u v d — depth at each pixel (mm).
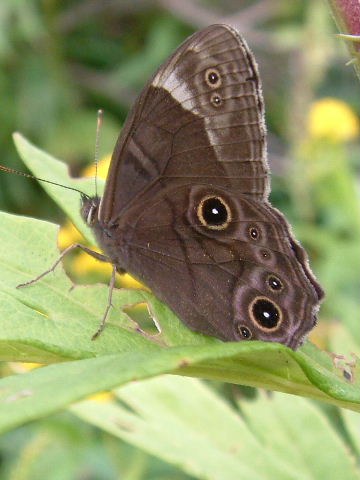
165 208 334
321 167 437
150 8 737
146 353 300
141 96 329
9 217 327
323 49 471
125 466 407
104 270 413
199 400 349
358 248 421
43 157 346
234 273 331
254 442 344
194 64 328
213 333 331
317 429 344
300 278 327
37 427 417
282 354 307
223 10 762
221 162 331
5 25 612
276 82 695
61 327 315
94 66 747
